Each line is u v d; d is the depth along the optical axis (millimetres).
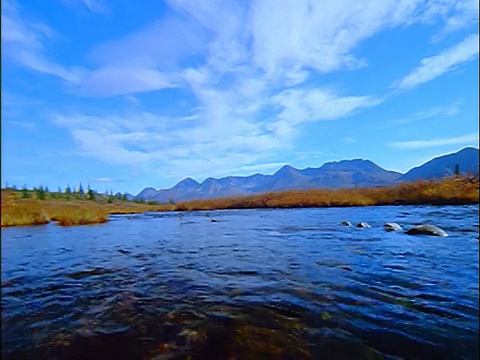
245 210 58000
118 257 11812
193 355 4379
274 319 5484
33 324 5488
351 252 11172
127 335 5000
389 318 5418
